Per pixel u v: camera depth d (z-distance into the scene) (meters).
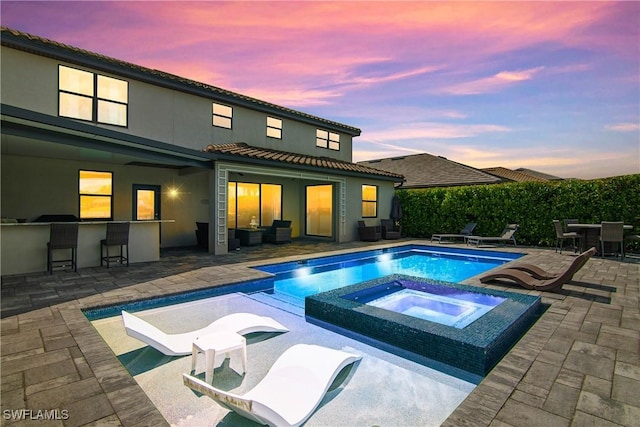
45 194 9.34
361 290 5.52
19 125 6.11
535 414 2.34
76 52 8.91
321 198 14.80
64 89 9.05
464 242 13.94
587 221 11.35
